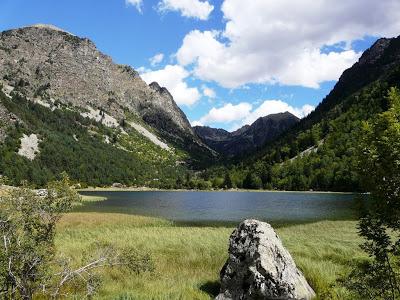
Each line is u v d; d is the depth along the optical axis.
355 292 9.72
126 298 13.38
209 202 117.56
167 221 57.44
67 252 22.39
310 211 78.56
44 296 12.23
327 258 22.11
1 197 10.54
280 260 13.77
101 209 85.81
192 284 15.90
